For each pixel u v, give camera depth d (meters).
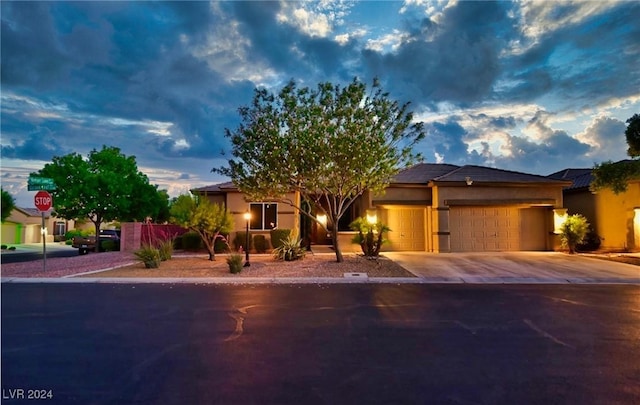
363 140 13.66
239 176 15.02
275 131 13.77
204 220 16.56
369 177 14.43
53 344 6.06
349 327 6.97
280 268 14.52
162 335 6.51
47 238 45.81
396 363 5.25
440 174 21.20
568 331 6.74
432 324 7.19
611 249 19.69
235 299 9.53
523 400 4.20
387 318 7.63
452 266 14.95
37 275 13.66
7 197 32.84
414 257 17.38
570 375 4.86
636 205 18.55
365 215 19.81
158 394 4.35
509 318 7.64
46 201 14.64
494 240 19.89
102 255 20.75
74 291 10.77
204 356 5.51
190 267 15.04
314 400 4.20
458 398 4.25
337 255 15.61
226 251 20.53
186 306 8.74
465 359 5.40
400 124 14.54
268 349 5.80
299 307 8.62
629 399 4.23
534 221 20.09
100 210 25.28
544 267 14.68
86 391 4.43
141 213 28.41
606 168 16.11
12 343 6.12
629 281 12.19
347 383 4.62
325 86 14.05
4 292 10.62
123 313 8.09
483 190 19.55
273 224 20.86
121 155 28.48
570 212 22.59
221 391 4.41
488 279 12.52
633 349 5.81
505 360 5.36
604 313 8.05
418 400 4.20
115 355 5.57
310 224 23.00
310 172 14.01
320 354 5.58
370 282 12.23
